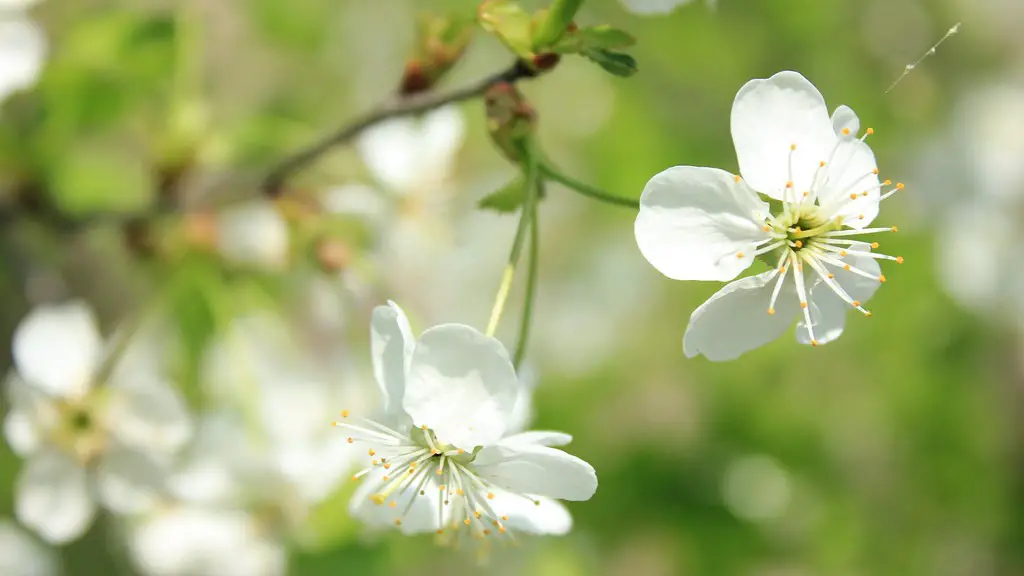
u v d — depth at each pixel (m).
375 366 0.36
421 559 0.48
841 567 0.57
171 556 0.42
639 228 0.36
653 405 0.59
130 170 0.45
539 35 0.37
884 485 0.58
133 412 0.42
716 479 0.56
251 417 0.43
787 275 0.37
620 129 0.60
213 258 0.44
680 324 0.61
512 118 0.37
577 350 0.60
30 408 0.42
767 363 0.58
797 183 0.36
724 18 0.61
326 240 0.44
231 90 0.53
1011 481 0.59
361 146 0.45
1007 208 0.60
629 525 0.55
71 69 0.43
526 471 0.36
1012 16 0.63
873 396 0.58
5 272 0.46
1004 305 0.59
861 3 0.61
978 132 0.61
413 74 0.39
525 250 0.60
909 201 0.60
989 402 0.59
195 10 0.52
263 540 0.43
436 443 0.36
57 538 0.42
